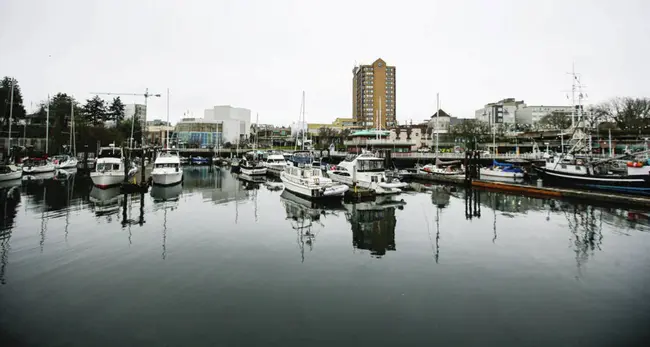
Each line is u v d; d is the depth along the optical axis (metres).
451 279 11.59
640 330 8.37
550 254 14.27
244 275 11.88
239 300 9.98
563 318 8.98
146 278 11.52
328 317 9.04
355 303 9.84
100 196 29.19
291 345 7.77
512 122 144.12
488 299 10.10
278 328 8.48
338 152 90.25
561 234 17.52
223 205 26.00
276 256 13.94
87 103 95.88
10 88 72.38
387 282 11.33
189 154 112.38
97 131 74.88
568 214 22.81
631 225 19.44
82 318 8.88
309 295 10.35
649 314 9.18
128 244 15.36
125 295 10.23
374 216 22.16
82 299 9.93
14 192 30.83
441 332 8.33
